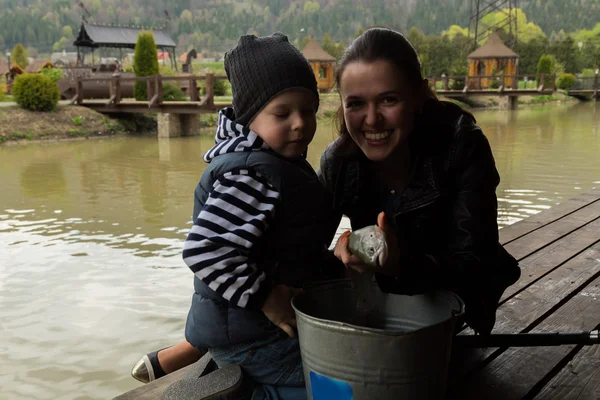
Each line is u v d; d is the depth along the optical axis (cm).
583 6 12088
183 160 1216
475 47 4603
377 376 130
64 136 1688
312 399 142
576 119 2241
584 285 280
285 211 154
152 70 2017
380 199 184
